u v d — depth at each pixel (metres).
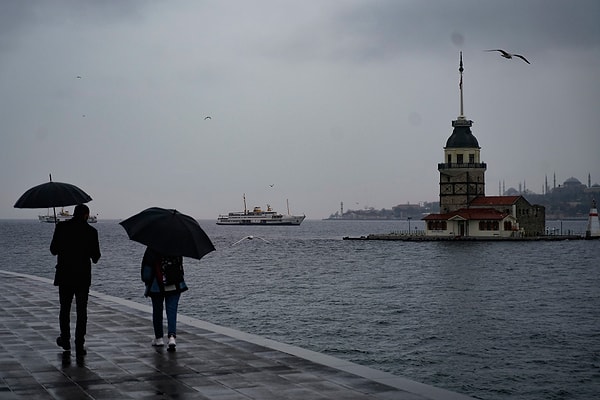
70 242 16.70
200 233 17.53
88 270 16.78
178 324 20.70
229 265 100.12
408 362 34.47
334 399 12.47
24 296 29.11
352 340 39.56
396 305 54.38
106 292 63.50
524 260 106.62
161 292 17.17
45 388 13.52
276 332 42.03
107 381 14.05
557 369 33.19
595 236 171.12
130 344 17.84
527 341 39.59
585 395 29.03
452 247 143.00
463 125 163.75
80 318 16.58
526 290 66.31
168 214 17.42
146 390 13.33
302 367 14.97
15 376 14.52
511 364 34.16
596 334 41.72
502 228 160.00
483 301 57.38
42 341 18.58
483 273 84.75
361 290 65.56
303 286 69.00
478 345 38.28
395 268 93.12
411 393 12.79
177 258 17.38
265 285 69.94
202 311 50.75
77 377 14.40
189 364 15.45
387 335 41.03
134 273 83.62
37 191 19.36
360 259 112.19
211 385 13.61
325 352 36.59
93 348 17.42
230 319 46.88
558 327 44.25
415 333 41.75
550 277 79.75
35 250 137.88
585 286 70.00
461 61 164.00
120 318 22.20
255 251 140.62
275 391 13.09
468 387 30.19
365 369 14.76
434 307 53.44
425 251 131.88
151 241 16.81
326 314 49.16
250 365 15.22
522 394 29.23
